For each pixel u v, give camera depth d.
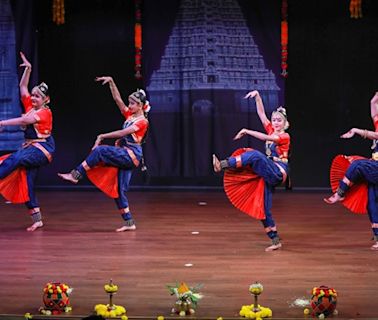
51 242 6.77
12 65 9.66
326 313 4.70
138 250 6.46
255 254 6.33
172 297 5.10
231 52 9.56
